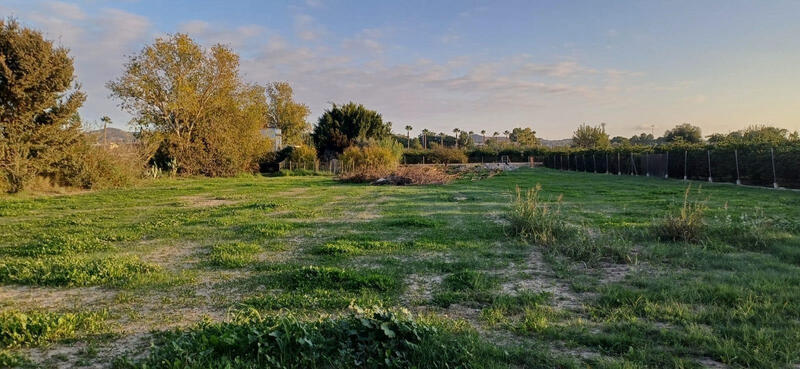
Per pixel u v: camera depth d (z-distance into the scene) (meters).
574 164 41.28
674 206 11.29
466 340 3.29
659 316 3.85
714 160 21.84
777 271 5.23
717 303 4.15
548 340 3.46
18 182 17.19
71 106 18.48
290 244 7.49
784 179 17.34
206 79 33.41
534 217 7.99
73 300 4.63
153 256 6.71
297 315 4.06
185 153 31.56
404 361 2.94
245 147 34.94
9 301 4.58
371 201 14.57
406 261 6.20
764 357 2.96
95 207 13.47
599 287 4.79
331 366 2.93
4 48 16.72
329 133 47.53
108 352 3.31
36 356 3.24
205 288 5.02
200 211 12.04
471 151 59.47
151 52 31.64
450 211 11.62
